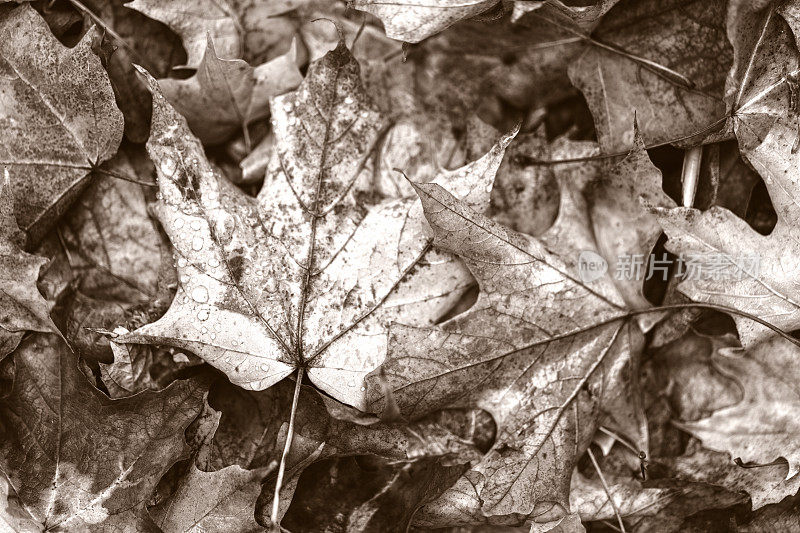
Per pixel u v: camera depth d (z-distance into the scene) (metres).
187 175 0.76
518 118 0.79
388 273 0.76
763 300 0.77
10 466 0.76
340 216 0.76
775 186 0.77
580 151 0.78
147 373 0.77
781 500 0.78
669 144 0.78
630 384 0.78
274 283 0.76
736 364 0.78
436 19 0.76
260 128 0.79
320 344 0.76
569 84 0.79
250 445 0.77
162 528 0.76
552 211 0.79
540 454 0.77
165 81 0.77
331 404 0.77
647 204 0.76
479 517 0.77
